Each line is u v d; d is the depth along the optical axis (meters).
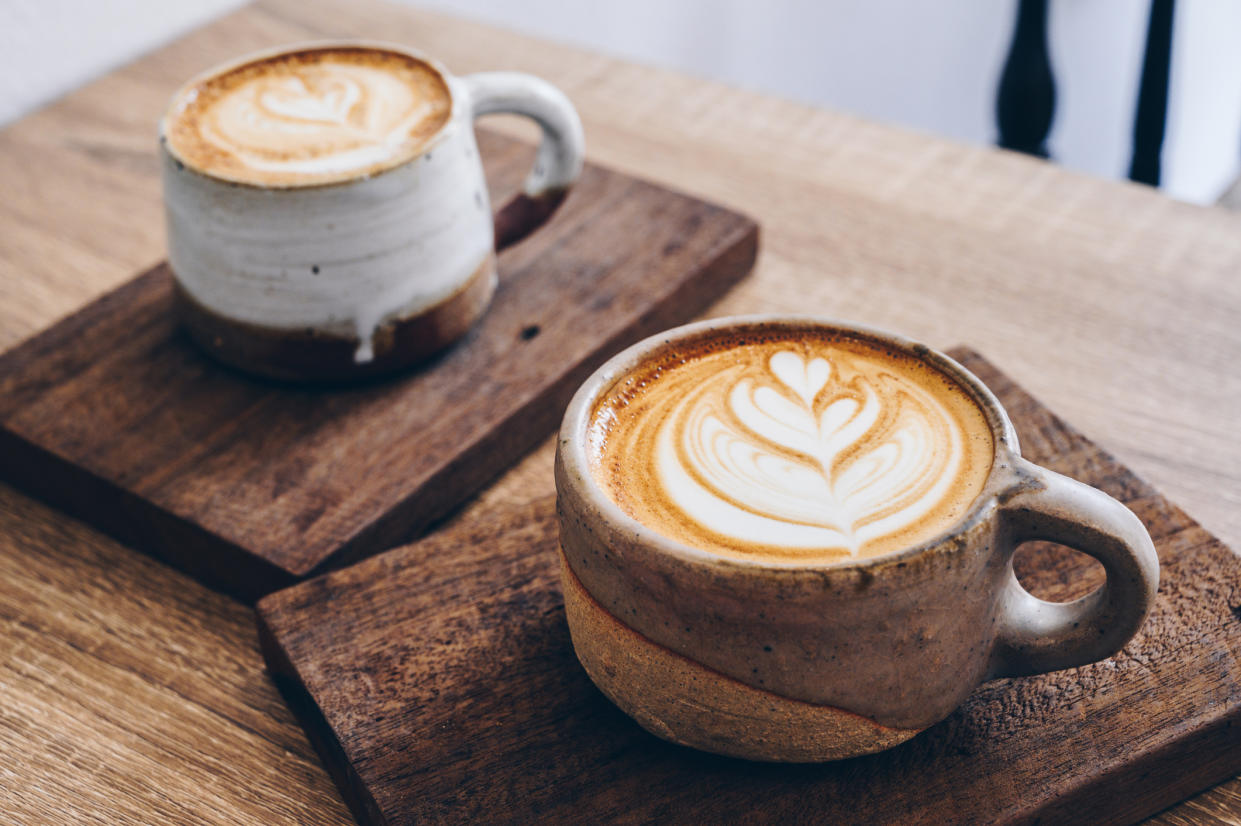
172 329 0.62
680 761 0.47
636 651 0.44
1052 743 0.46
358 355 0.58
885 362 0.48
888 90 1.43
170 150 0.56
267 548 0.53
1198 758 0.47
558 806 0.46
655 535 0.42
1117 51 1.24
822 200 0.70
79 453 0.56
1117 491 0.53
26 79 0.78
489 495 0.57
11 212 0.71
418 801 0.46
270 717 0.51
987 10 1.33
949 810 0.45
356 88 0.60
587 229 0.66
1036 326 0.63
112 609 0.54
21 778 0.49
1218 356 0.61
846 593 0.42
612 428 0.46
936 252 0.67
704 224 0.65
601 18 1.15
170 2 0.83
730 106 0.76
